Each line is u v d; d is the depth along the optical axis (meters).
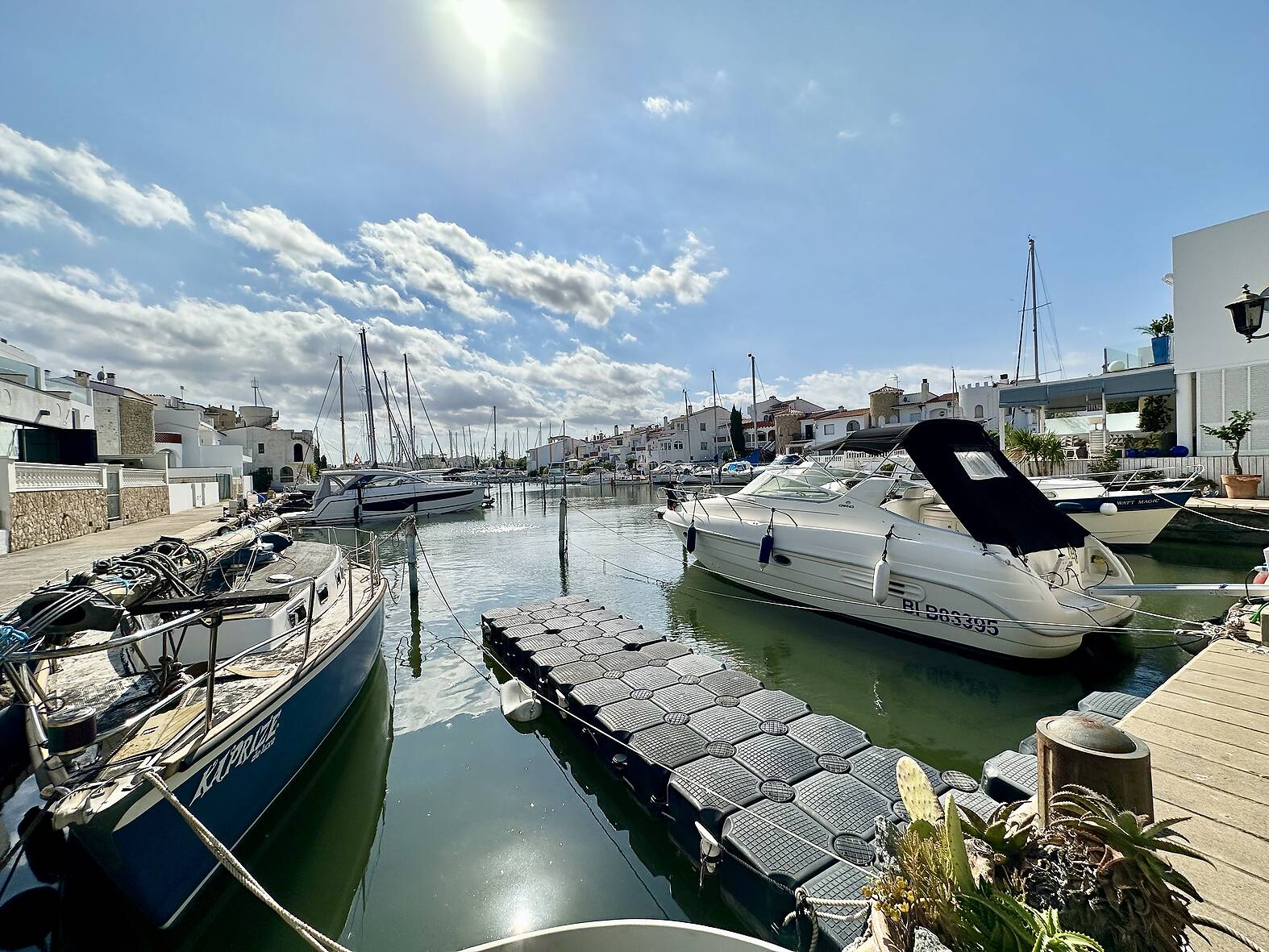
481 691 6.68
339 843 4.05
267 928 3.39
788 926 2.88
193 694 3.99
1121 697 4.80
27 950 3.13
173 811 3.06
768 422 54.50
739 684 5.55
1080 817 1.64
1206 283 14.69
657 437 63.66
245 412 54.34
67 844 3.35
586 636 7.22
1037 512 6.90
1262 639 4.83
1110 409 18.47
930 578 6.76
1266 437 13.61
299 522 17.11
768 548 8.55
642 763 4.20
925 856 1.59
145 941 3.18
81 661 4.70
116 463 24.66
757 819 3.44
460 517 26.33
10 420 16.89
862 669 6.75
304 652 4.72
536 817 4.28
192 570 5.02
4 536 11.04
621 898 3.48
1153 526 11.32
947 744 5.21
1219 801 2.71
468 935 3.25
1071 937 1.29
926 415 41.03
